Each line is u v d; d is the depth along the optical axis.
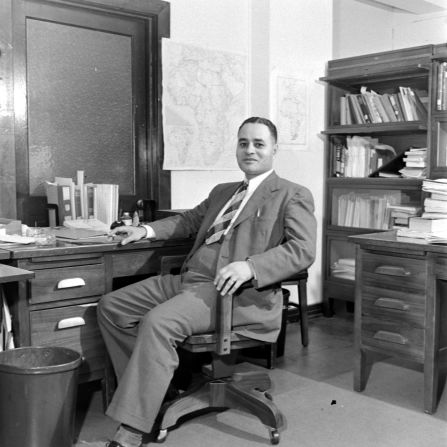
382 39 5.43
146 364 2.35
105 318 2.71
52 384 2.25
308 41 4.58
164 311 2.44
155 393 2.33
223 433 2.63
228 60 4.18
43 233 2.94
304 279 3.82
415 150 4.25
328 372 3.42
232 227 2.76
